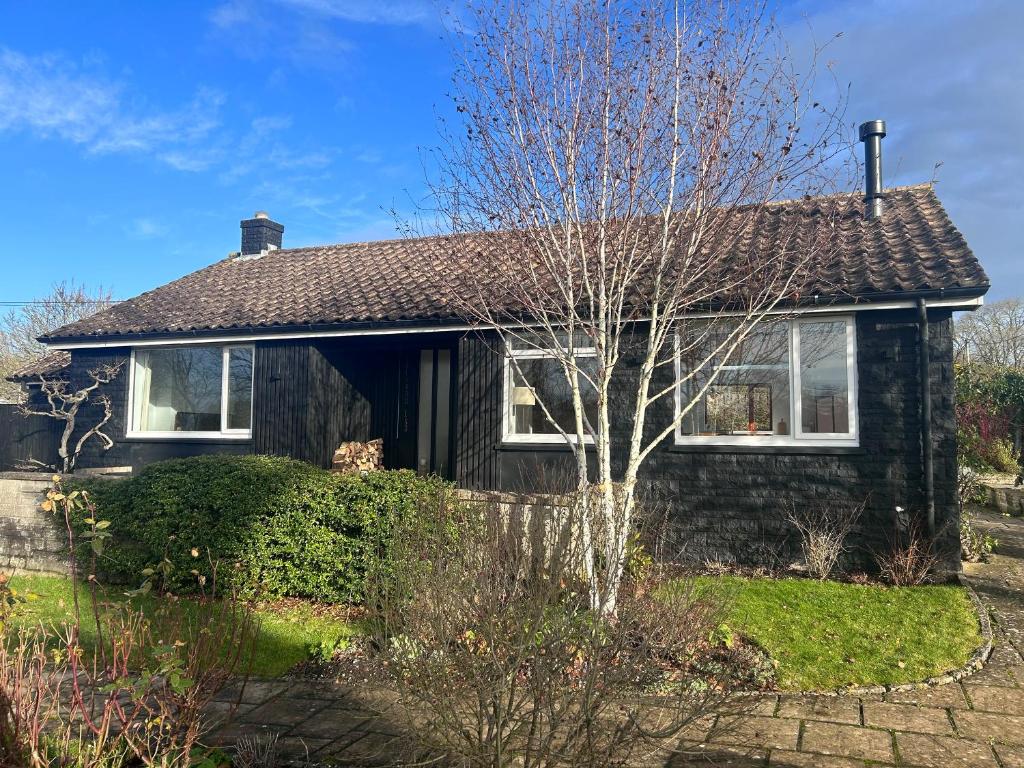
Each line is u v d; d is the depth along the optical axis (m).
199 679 4.73
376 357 13.35
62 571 9.45
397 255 14.64
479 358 10.77
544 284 7.46
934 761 4.52
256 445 12.28
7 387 30.47
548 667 3.67
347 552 7.89
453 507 5.22
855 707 5.34
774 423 9.25
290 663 6.48
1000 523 12.24
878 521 8.68
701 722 5.00
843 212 8.92
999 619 6.98
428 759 4.27
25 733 3.88
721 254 7.49
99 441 13.66
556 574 3.88
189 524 8.41
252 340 12.37
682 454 9.47
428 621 3.93
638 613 4.05
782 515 9.03
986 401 17.95
